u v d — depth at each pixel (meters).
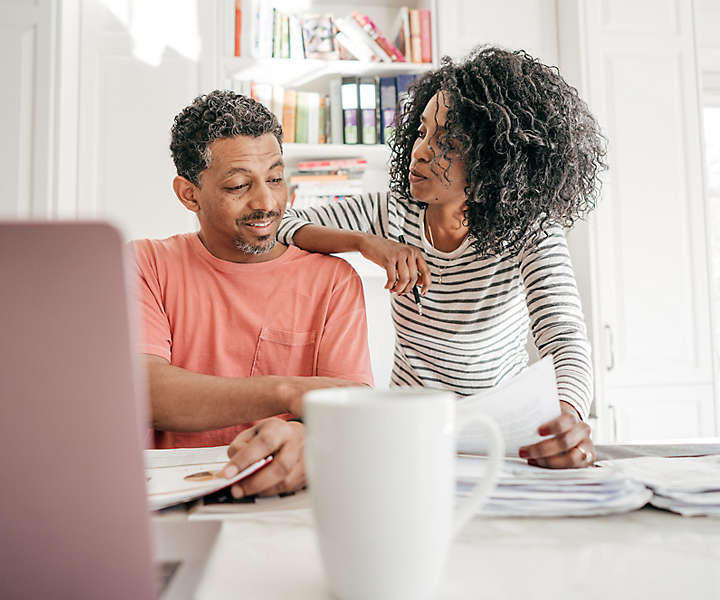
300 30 2.42
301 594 0.34
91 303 0.29
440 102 1.16
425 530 0.32
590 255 2.42
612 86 2.50
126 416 0.30
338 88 2.40
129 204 2.27
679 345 2.46
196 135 1.06
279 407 0.82
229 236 1.10
